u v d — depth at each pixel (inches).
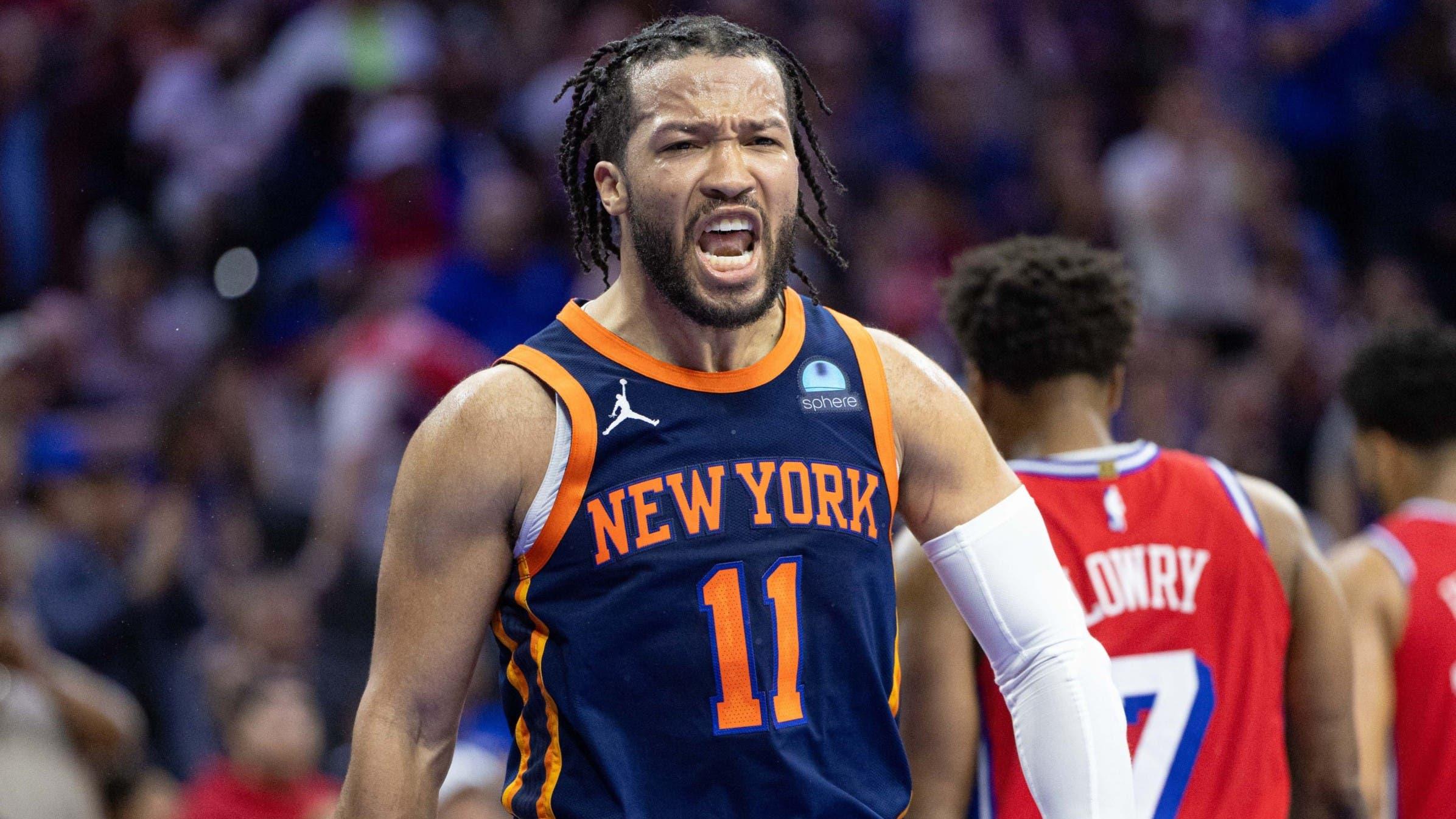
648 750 260.4
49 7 1230.9
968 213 1222.9
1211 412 1050.1
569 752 263.1
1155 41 1333.7
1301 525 374.9
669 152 264.2
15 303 1109.1
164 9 1234.6
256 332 1045.8
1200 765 350.6
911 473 284.5
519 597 268.7
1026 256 376.8
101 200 1159.0
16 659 565.6
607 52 285.3
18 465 789.9
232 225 1123.3
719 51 268.5
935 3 1305.4
